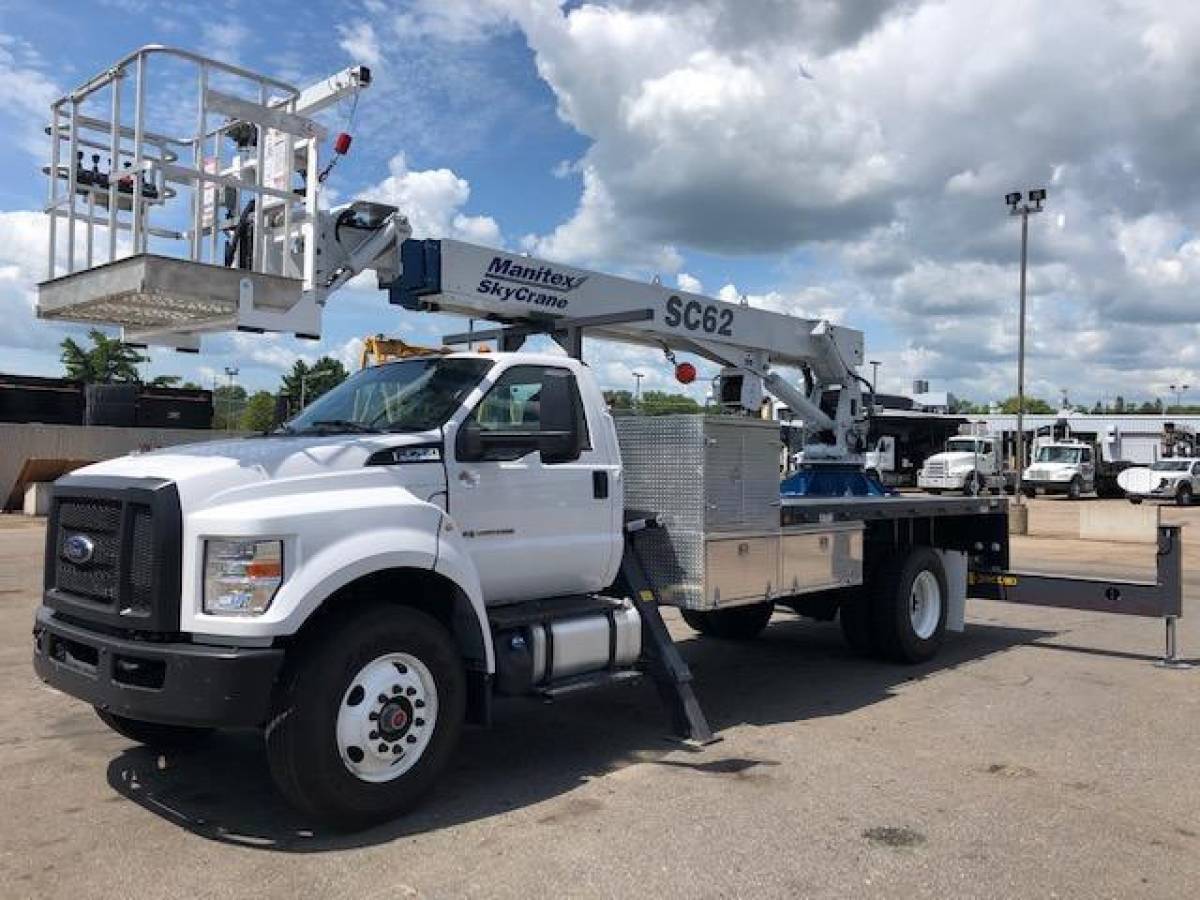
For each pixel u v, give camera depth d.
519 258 8.23
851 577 7.96
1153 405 128.12
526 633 5.61
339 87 6.50
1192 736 6.43
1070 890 4.12
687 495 6.62
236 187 5.98
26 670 8.19
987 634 10.41
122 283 5.34
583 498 6.09
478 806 5.08
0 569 14.53
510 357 5.97
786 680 8.12
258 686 4.38
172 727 6.01
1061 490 41.12
